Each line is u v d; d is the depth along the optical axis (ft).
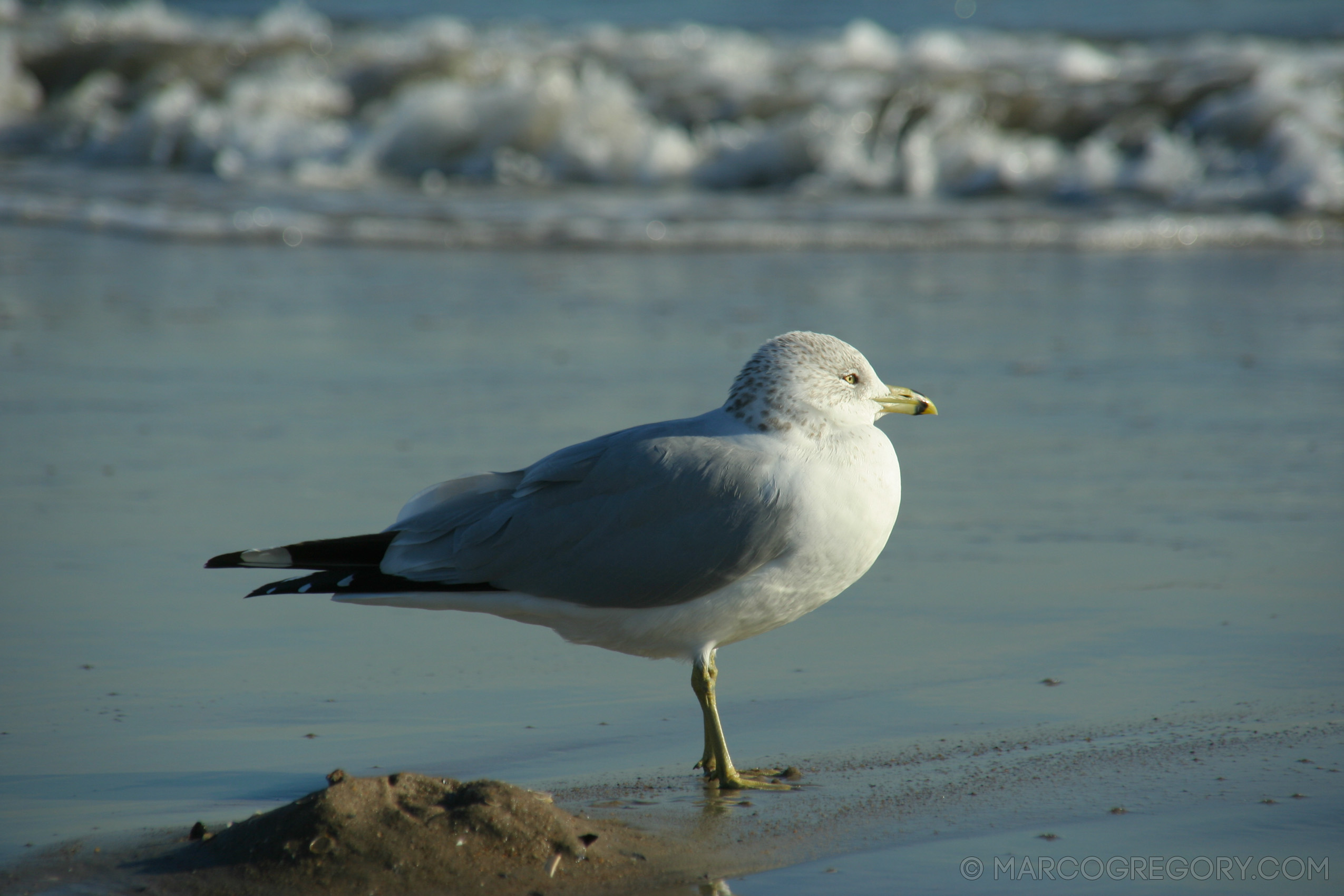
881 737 23.32
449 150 98.94
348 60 121.39
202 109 107.14
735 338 54.60
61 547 32.37
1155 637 27.55
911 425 43.91
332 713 24.04
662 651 22.98
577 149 97.91
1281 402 46.03
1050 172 92.17
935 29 156.46
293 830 18.02
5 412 44.01
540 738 23.30
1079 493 37.17
